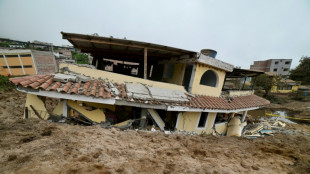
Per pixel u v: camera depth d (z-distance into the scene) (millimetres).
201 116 9070
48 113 5605
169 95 6484
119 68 18469
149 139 5250
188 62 8172
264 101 12312
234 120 10266
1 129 4176
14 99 12023
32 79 4984
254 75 12383
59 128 4609
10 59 21906
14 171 2574
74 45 9039
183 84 9047
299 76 45312
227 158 4953
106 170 2980
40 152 3207
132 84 6535
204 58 7613
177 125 7465
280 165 5074
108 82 6375
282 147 7434
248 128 12477
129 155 3824
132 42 6887
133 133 5465
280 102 30578
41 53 24812
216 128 9633
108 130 5199
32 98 5652
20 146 3379
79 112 5730
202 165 4043
